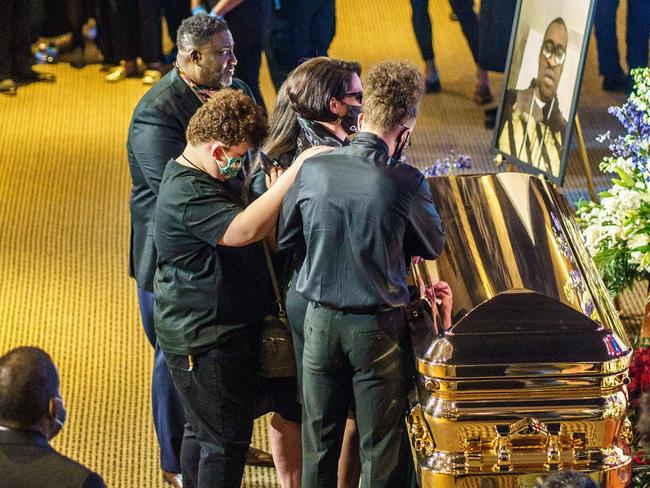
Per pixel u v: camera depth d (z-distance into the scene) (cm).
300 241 683
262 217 671
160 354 858
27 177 1520
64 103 1775
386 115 634
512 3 1647
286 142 732
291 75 726
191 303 709
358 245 632
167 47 2000
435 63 1931
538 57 1205
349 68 717
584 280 659
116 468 912
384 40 2023
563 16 1155
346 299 642
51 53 1933
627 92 1758
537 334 621
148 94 870
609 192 932
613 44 1741
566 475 469
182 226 691
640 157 959
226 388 724
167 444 872
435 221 646
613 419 630
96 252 1318
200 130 686
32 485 517
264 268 722
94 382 1047
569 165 1520
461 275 661
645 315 829
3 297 1209
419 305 664
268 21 1524
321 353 666
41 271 1270
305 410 695
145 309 895
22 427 534
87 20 1900
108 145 1630
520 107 1245
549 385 621
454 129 1666
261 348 729
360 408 673
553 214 702
